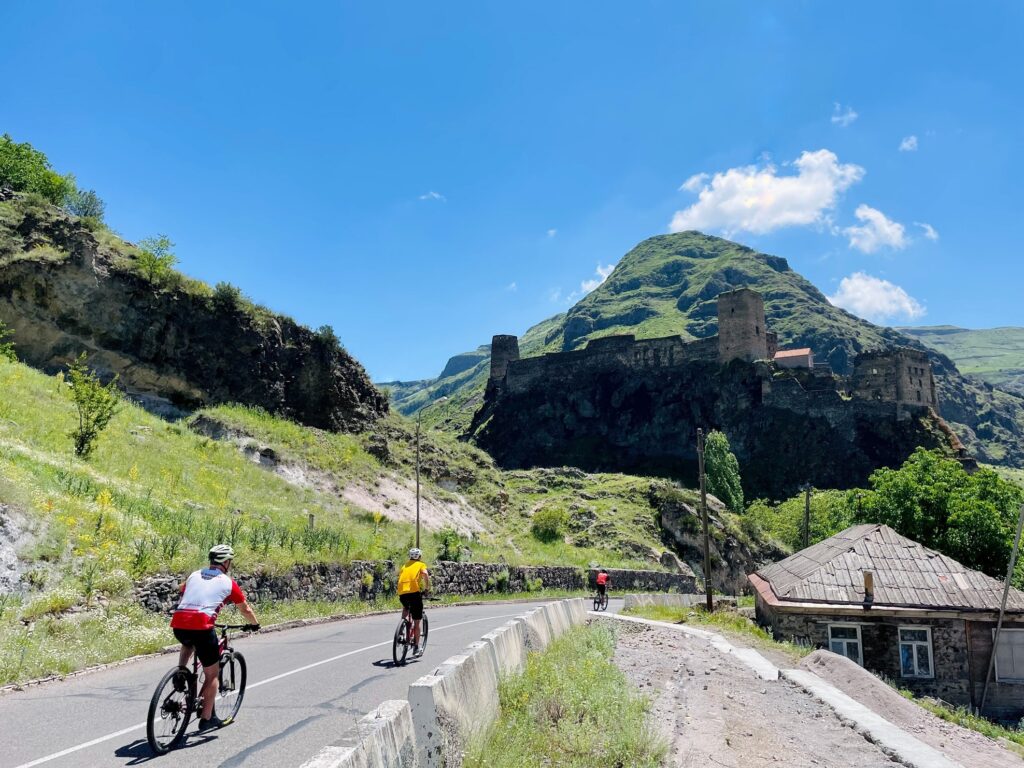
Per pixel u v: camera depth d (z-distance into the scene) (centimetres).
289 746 682
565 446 11250
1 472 1505
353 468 4212
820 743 999
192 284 4325
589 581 4556
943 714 1778
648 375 11375
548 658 1154
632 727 837
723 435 9000
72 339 3694
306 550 2225
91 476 1984
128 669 1109
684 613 3125
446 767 599
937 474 3994
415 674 1070
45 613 1192
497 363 13350
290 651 1331
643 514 6316
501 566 3734
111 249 4075
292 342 4797
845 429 9462
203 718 700
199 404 4088
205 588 707
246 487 3053
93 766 606
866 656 2364
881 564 2561
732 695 1273
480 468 6238
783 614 2434
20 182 4575
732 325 10738
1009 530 3544
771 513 7919
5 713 796
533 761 715
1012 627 2325
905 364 9562
